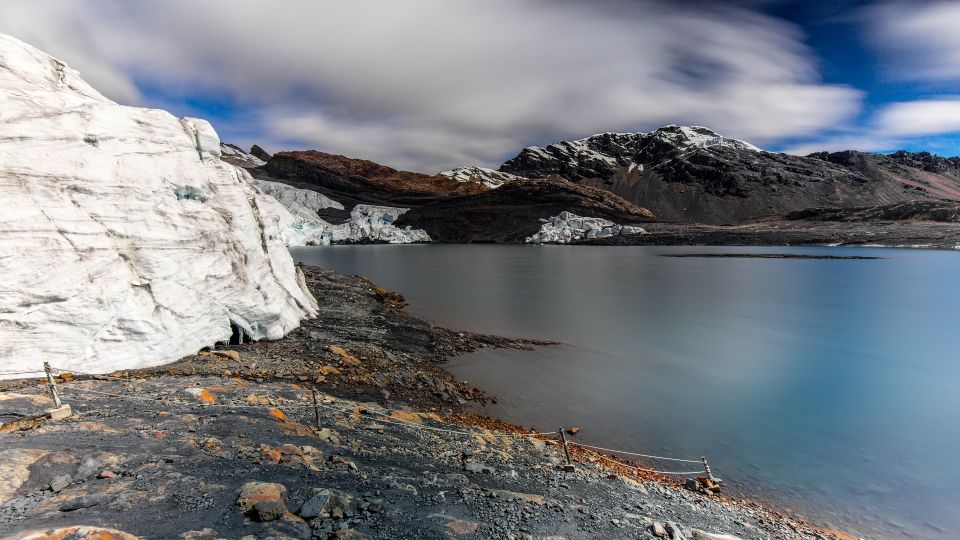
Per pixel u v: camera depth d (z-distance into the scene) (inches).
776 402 1003.3
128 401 556.1
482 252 6894.7
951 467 736.3
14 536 240.4
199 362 845.8
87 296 709.9
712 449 789.2
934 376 1186.0
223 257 1006.4
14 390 559.8
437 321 1766.7
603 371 1198.3
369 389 911.7
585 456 720.3
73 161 760.3
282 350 1044.5
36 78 838.5
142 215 837.2
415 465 509.4
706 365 1268.5
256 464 417.7
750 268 4195.4
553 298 2423.7
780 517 589.0
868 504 634.8
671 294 2600.9
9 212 660.7
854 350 1438.2
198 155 1030.4
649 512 490.0
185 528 296.2
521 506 428.1
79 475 348.8
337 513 345.7
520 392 1033.5
